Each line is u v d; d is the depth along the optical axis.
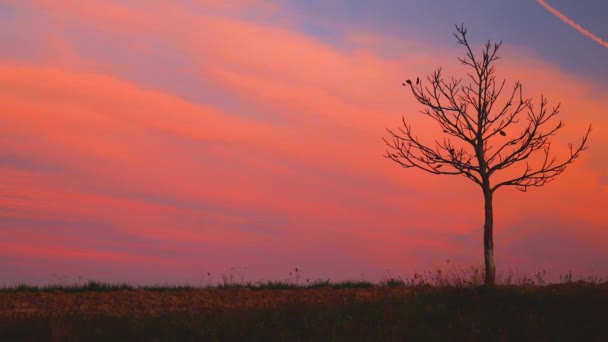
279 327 12.07
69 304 15.47
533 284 15.41
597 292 13.46
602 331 11.27
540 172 15.60
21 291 17.56
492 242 15.48
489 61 16.02
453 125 16.08
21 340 12.05
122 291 17.12
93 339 11.91
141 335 12.12
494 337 11.16
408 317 12.49
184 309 14.62
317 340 11.40
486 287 14.45
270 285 18.48
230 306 14.89
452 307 13.25
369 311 13.02
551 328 11.52
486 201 15.65
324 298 15.69
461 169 15.87
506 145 15.74
